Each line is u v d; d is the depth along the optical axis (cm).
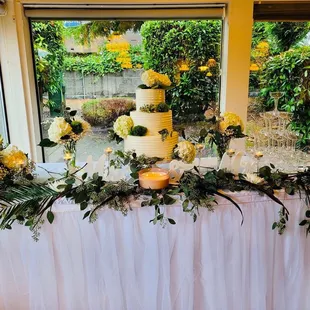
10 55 279
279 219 151
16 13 272
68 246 146
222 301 155
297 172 163
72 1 272
